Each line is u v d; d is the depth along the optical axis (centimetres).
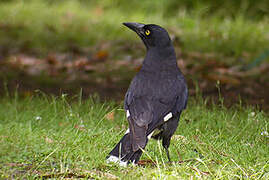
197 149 816
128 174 659
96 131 895
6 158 701
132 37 2094
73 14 2594
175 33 2122
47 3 2866
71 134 847
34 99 1164
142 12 2700
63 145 780
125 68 1638
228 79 1450
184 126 959
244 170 693
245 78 1524
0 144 740
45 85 1420
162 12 2634
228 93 1348
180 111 773
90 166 693
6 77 1490
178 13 2569
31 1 2825
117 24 2361
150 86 759
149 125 717
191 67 1622
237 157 770
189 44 1969
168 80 777
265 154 802
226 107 1203
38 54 1834
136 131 699
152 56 809
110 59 1753
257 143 863
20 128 861
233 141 872
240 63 1706
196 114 1052
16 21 2345
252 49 1936
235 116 1056
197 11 2538
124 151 700
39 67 1633
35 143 774
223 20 2461
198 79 1486
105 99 1235
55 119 980
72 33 2144
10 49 1878
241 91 1366
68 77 1526
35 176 641
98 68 1628
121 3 2809
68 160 711
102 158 734
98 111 1060
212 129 965
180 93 775
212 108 1138
